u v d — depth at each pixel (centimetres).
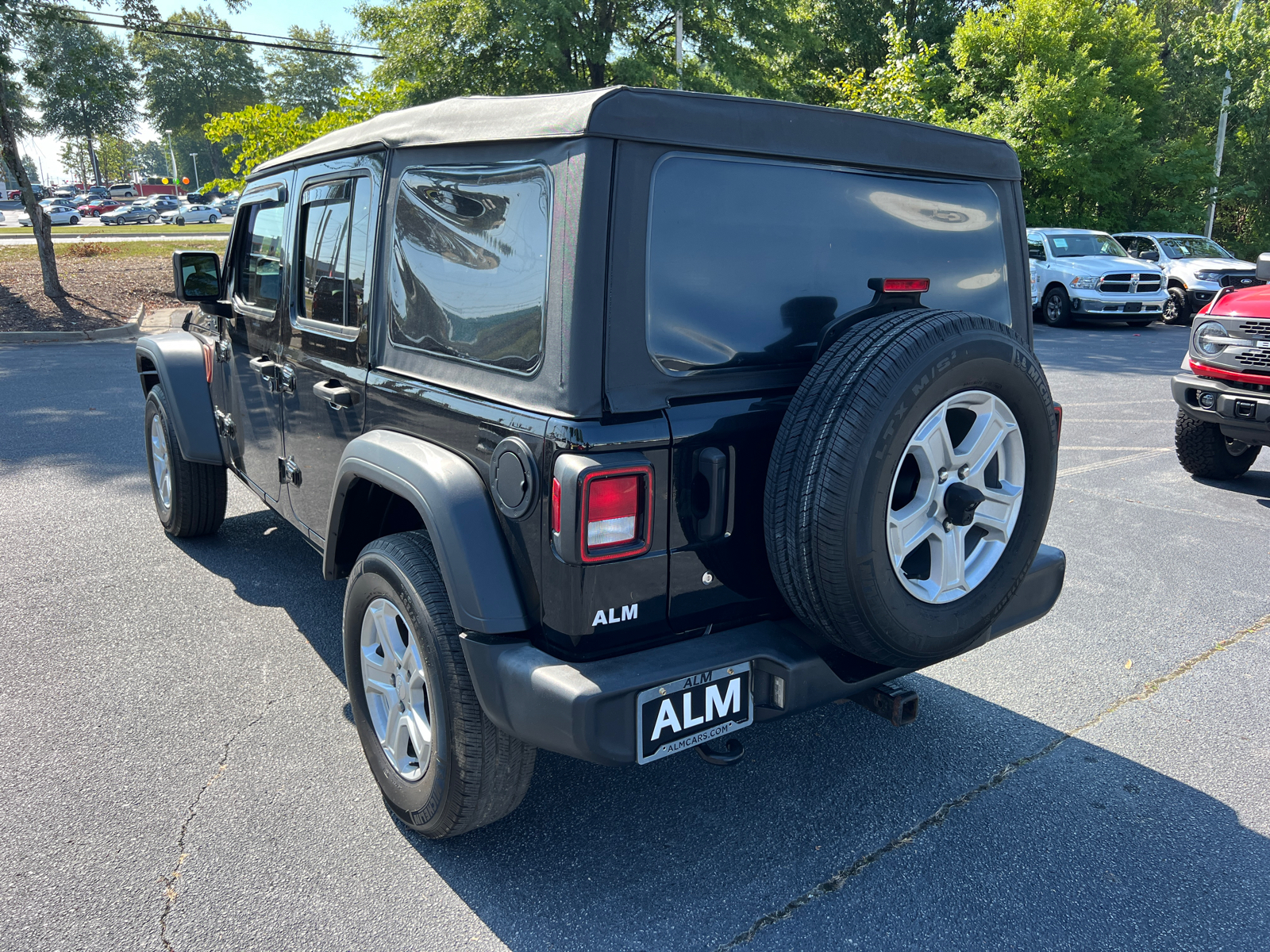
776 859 264
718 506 222
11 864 255
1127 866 262
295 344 345
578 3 2091
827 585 214
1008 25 2241
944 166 274
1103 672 383
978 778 306
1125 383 1112
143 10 1691
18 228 4625
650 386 215
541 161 217
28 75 1559
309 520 351
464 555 224
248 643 395
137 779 296
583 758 210
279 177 368
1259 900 248
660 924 237
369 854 262
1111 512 603
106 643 394
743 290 231
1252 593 465
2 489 610
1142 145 2383
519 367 221
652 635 226
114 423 802
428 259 258
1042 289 1770
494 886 250
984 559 252
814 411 215
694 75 2311
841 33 3266
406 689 262
